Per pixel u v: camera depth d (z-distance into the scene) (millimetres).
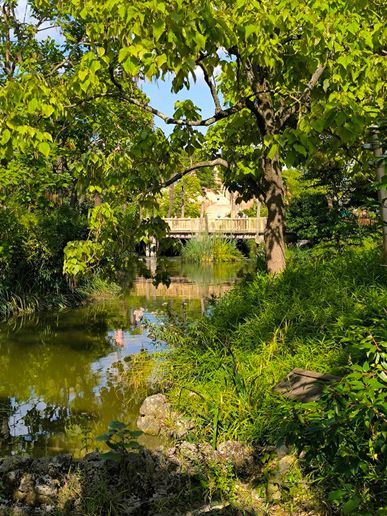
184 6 4820
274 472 4348
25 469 4543
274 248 8594
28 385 8250
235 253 32031
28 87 6043
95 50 6641
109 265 7930
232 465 4652
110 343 10867
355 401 2412
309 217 19422
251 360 6168
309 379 5219
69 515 4051
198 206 53031
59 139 17266
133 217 7625
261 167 8523
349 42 6602
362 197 7207
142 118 15273
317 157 7957
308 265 8766
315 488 3984
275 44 6402
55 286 15453
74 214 16016
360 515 2625
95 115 15359
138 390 7656
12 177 14094
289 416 3047
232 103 11164
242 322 7527
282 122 8023
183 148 7844
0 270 14281
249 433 5094
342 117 5195
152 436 5891
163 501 4199
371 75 6758
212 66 6219
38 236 14688
